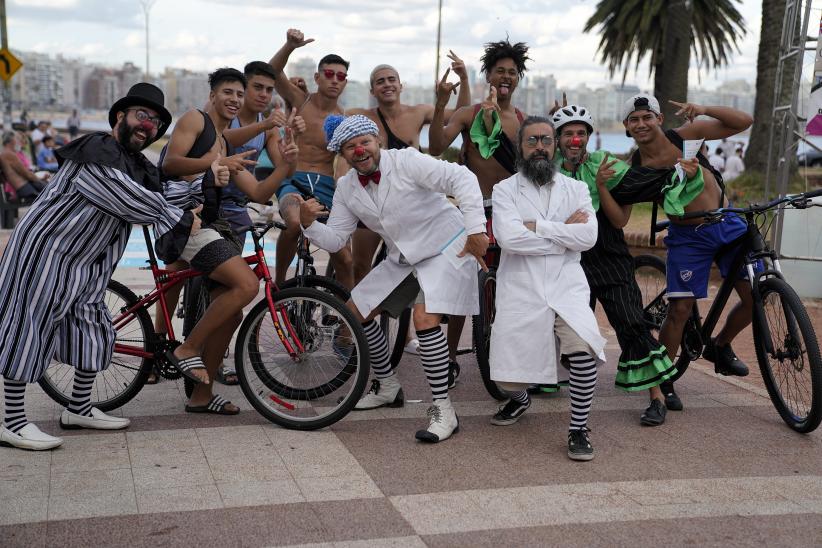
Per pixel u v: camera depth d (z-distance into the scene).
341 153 4.36
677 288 4.96
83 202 3.95
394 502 3.54
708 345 5.19
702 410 4.96
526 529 3.32
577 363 4.13
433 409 4.40
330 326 4.55
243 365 4.52
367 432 4.45
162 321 5.05
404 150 4.37
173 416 4.65
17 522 3.28
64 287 3.95
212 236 4.43
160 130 4.09
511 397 4.59
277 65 5.98
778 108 8.87
